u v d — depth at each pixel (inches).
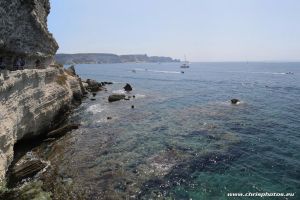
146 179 786.2
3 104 851.4
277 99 2181.3
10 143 844.6
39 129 1167.6
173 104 1988.2
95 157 947.3
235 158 937.5
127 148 1036.5
